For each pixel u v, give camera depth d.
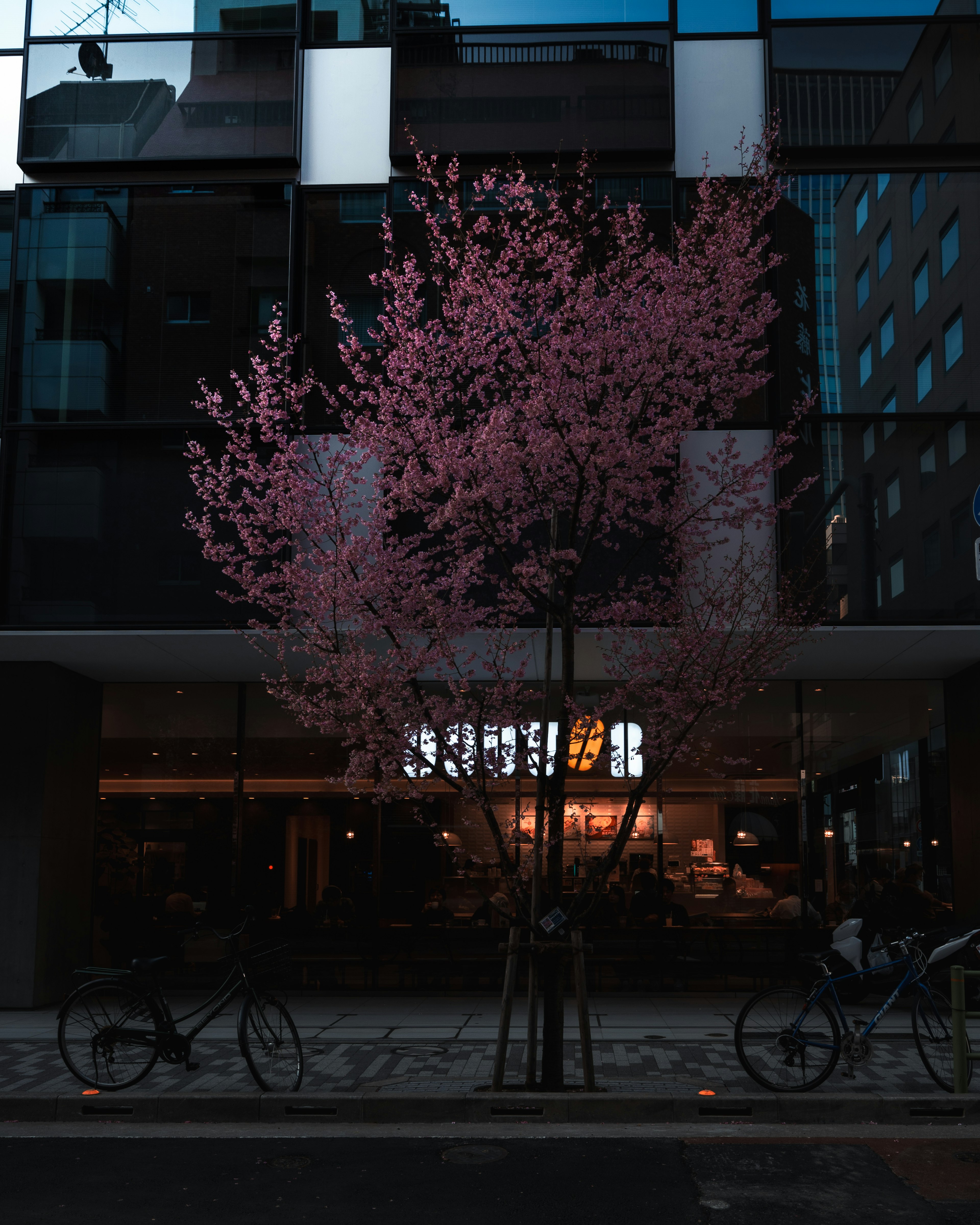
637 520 10.71
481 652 11.01
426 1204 5.35
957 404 11.28
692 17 12.20
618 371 7.88
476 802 8.02
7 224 12.29
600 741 12.90
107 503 11.43
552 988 7.63
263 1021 7.58
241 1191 5.57
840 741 13.48
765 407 11.30
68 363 11.70
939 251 11.62
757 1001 7.63
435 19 12.26
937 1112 7.02
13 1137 6.69
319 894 13.48
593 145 11.91
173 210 12.03
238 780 13.77
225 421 9.80
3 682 12.67
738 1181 5.72
